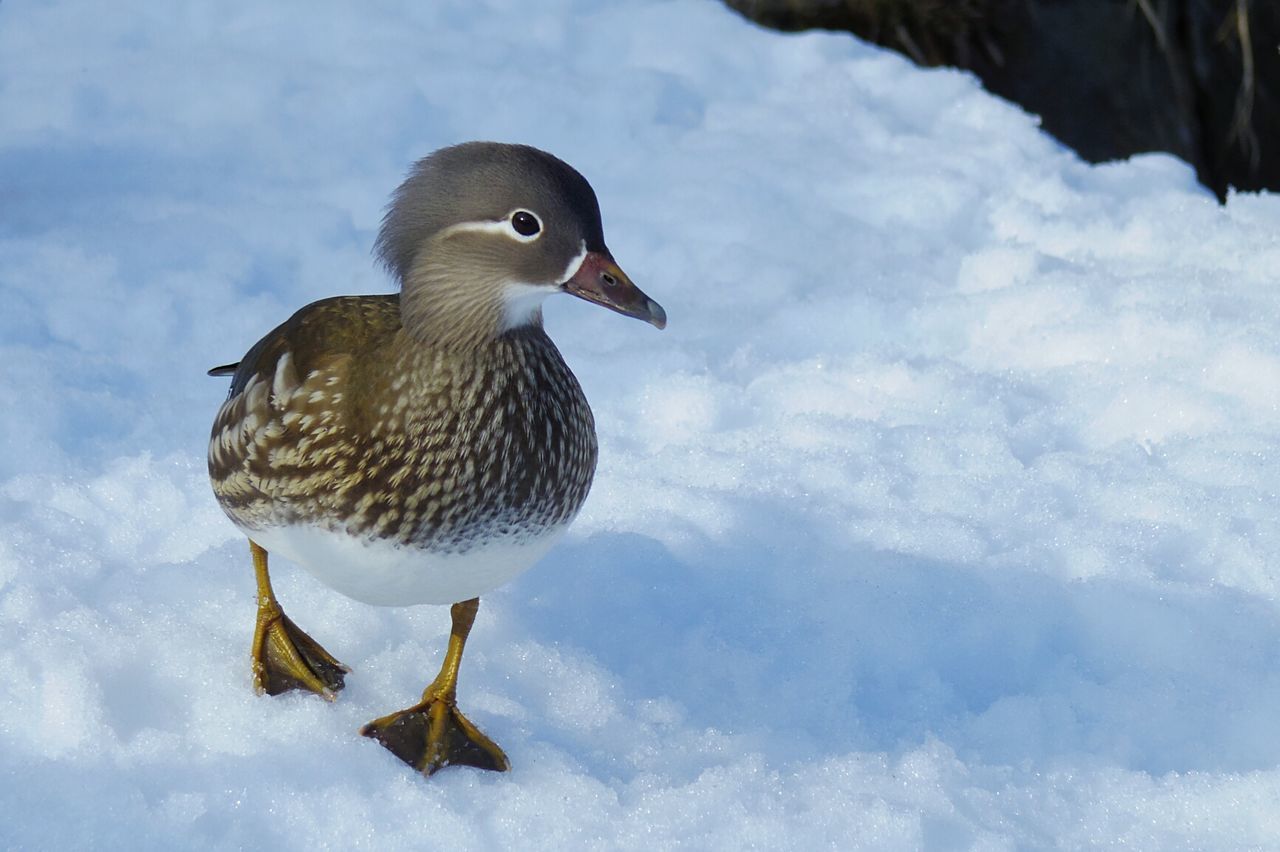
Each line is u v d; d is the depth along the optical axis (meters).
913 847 7.33
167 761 7.51
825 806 7.55
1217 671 8.89
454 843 7.24
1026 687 8.88
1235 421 11.34
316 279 12.94
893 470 10.72
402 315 7.34
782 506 10.27
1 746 7.54
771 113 16.14
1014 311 12.76
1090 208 14.79
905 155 15.48
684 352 12.16
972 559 9.79
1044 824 7.66
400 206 7.37
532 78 16.02
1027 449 11.23
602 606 9.22
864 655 8.97
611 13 17.50
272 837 7.16
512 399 7.30
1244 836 7.61
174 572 9.10
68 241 12.72
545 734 8.13
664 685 8.66
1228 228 14.15
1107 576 9.59
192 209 13.55
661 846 7.28
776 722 8.42
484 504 7.24
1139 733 8.46
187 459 10.40
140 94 15.36
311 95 15.44
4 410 10.52
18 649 8.03
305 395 7.22
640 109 15.76
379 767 7.62
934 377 11.84
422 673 8.52
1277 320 12.30
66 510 9.81
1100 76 20.62
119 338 11.81
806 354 12.48
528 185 7.13
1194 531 10.09
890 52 17.72
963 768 7.97
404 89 15.47
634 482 10.35
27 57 15.95
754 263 13.53
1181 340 12.19
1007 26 20.39
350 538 7.24
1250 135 20.69
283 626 8.32
